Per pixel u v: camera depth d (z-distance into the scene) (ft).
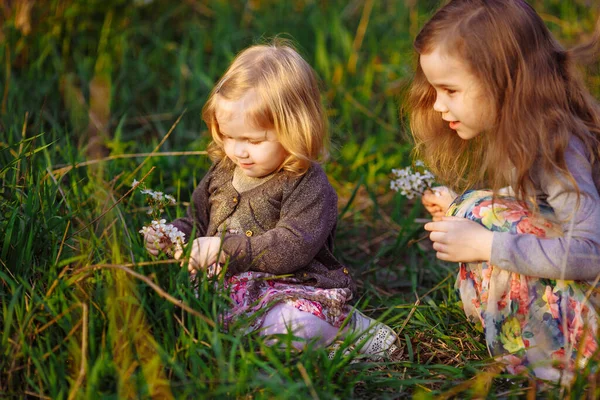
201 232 7.43
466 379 6.30
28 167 7.72
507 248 5.99
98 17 13.08
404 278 8.71
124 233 7.31
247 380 5.72
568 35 13.37
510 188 6.80
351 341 6.22
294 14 14.38
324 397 5.61
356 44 13.62
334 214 7.07
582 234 5.92
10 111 9.64
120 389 5.38
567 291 6.11
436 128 7.25
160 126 11.21
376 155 11.03
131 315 6.18
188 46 13.48
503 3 6.14
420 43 6.28
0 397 5.55
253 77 6.54
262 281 6.87
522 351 6.17
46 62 12.13
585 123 6.44
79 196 8.30
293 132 6.64
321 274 7.11
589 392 5.73
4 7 11.55
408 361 6.67
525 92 6.11
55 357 5.69
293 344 6.48
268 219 6.95
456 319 7.42
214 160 7.40
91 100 11.28
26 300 6.20
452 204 6.86
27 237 6.79
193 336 6.07
